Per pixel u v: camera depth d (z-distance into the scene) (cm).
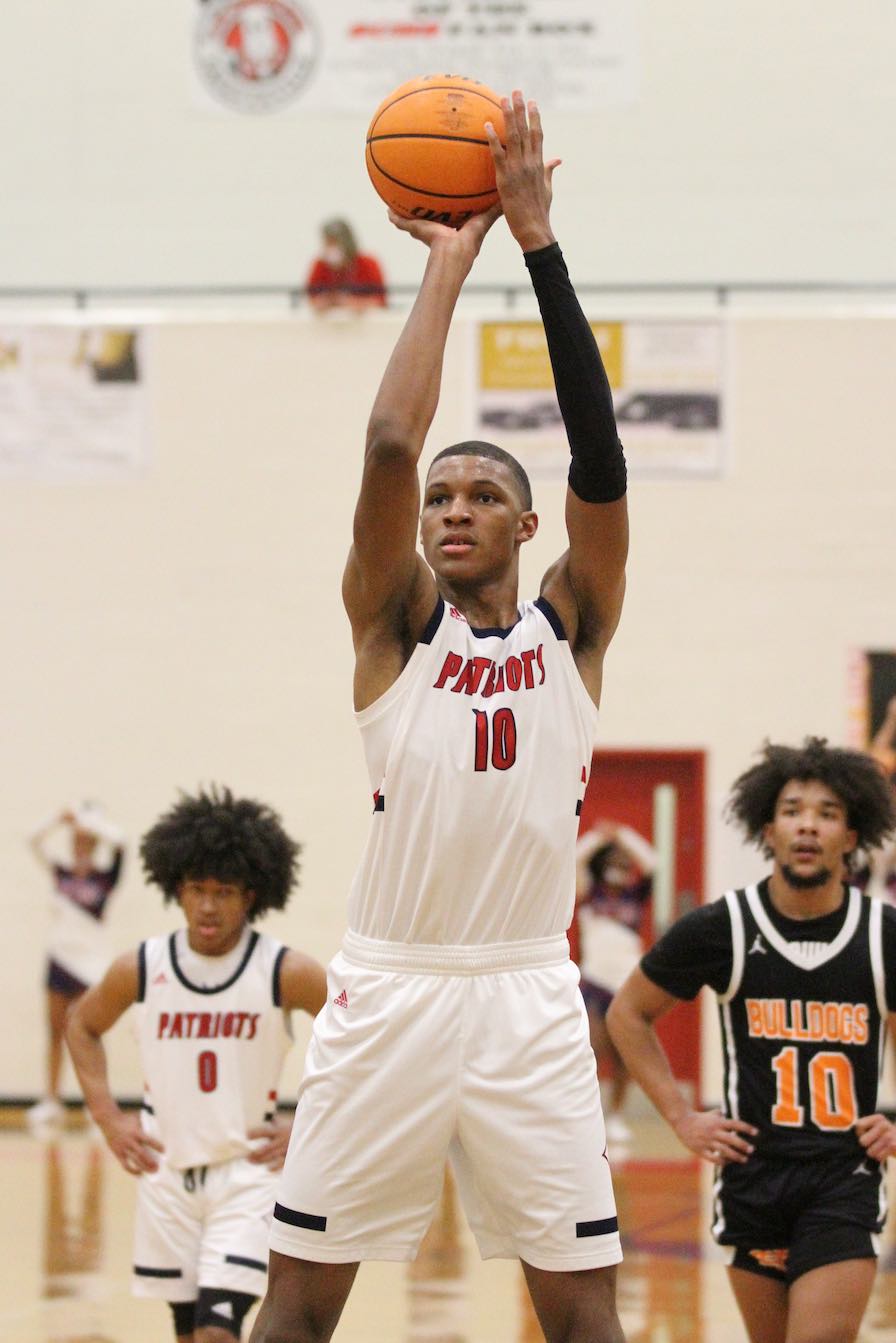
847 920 565
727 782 1567
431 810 405
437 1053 405
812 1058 555
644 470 1584
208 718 1611
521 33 1755
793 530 1577
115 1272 940
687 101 1742
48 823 1553
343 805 1596
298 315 1628
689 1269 951
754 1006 566
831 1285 520
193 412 1627
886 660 1565
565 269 419
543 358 1587
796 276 1730
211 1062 633
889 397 1577
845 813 574
